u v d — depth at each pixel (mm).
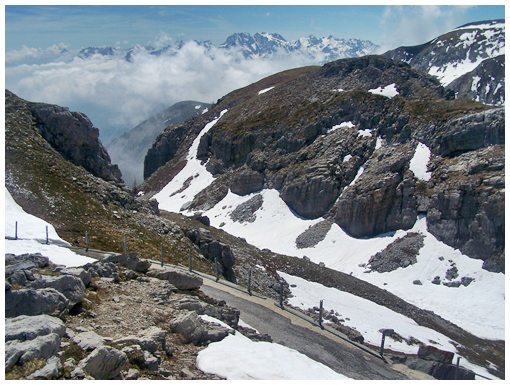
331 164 126500
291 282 67000
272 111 163500
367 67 166875
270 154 145875
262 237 122438
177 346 19188
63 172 53000
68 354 15883
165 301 23422
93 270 25188
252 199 137125
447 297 87312
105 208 51812
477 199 98062
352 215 113500
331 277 75125
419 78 164250
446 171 107688
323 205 123375
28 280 20594
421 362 35625
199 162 175625
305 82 177000
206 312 24281
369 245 107562
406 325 64438
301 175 130000
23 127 55344
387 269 97875
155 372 16578
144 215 55688
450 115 118000
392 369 28016
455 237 99250
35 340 15289
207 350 18969
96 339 17062
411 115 125312
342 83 167125
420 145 118500
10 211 40406
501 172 99750
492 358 64125
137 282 25594
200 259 51469
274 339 27875
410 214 107750
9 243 33656
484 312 82062
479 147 108625
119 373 15695
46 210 45000
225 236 82688
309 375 18141
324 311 58219
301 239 116312
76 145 59938
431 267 95438
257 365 18109
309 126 140750
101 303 21750
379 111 133500
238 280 57031
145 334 18609
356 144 128750
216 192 149750
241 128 161625
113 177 63719
